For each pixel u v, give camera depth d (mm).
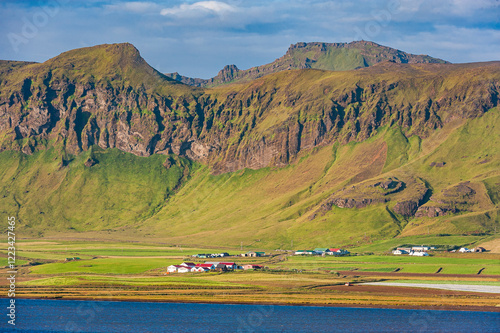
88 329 182250
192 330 180875
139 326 186250
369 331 178250
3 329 183125
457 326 183125
